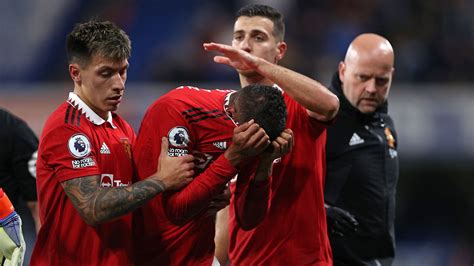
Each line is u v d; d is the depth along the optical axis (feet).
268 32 52.80
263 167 44.42
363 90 57.16
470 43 144.46
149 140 43.88
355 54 57.82
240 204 46.26
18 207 61.05
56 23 154.30
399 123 113.91
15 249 44.37
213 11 153.07
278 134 42.80
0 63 151.74
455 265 120.06
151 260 46.09
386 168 58.70
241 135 41.24
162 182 41.29
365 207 57.47
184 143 43.60
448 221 120.47
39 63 153.07
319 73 142.10
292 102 49.19
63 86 126.52
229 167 41.93
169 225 45.21
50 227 43.32
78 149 41.55
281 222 49.60
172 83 145.28
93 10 155.63
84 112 43.04
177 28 152.97
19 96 121.29
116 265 43.45
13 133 59.16
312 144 49.11
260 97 42.32
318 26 146.82
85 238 42.98
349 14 148.05
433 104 114.32
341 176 57.21
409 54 142.72
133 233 45.70
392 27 147.23
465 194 118.42
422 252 120.78
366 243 57.82
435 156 113.19
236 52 45.73
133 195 40.50
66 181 41.32
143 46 152.46
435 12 147.43
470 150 112.78
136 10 155.12
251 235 50.57
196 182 42.16
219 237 55.98
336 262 57.72
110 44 42.14
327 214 55.57
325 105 45.78
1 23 152.46
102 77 42.47
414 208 120.88
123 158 44.16
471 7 147.54
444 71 141.28
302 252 49.73
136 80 148.77
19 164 59.21
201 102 44.62
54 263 43.19
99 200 40.29
